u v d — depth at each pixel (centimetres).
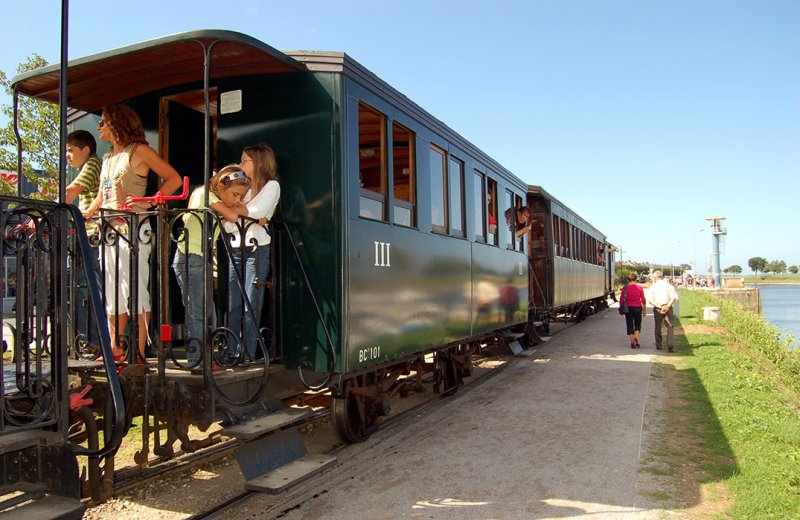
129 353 423
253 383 458
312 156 495
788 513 420
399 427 681
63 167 328
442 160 732
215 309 495
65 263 329
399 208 604
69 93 528
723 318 2058
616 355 1218
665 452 569
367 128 589
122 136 455
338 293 483
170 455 416
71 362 426
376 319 540
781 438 601
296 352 496
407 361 661
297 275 497
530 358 1190
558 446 596
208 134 405
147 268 466
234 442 593
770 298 10575
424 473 525
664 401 785
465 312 785
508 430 661
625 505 449
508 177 1035
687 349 1292
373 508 450
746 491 459
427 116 677
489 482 501
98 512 437
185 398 411
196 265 462
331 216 488
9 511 297
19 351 327
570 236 1705
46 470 327
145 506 449
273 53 455
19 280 326
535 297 1393
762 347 1535
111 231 457
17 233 344
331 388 561
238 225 440
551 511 441
